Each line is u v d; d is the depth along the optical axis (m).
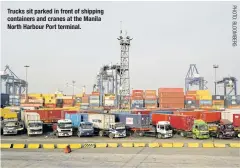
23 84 124.94
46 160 27.70
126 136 44.00
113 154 30.39
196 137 40.78
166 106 75.06
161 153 30.86
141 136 43.84
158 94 76.56
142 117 44.12
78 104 87.12
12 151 32.38
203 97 77.69
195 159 27.84
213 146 34.84
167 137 41.62
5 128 44.84
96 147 34.88
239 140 39.94
